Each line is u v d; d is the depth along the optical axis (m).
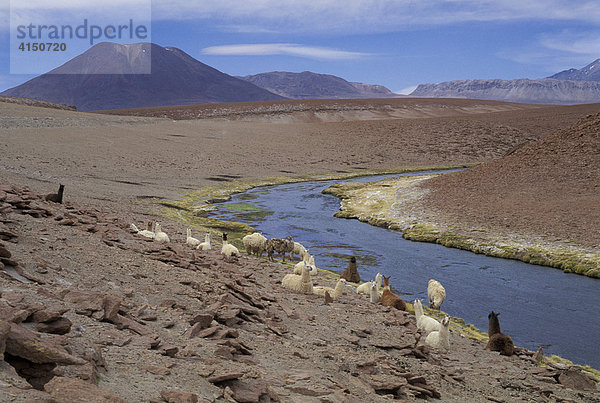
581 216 31.34
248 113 164.38
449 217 34.97
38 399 3.89
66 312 6.49
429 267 24.44
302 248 22.47
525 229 30.48
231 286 11.19
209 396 5.41
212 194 47.12
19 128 65.00
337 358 8.57
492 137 99.94
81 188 36.09
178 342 7.07
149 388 5.11
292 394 6.36
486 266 24.84
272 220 35.94
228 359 6.96
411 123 110.94
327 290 14.47
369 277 22.02
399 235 32.28
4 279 7.14
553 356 13.62
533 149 49.31
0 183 17.55
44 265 8.56
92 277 9.08
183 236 23.03
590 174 39.91
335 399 6.43
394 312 13.85
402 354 10.12
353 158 80.12
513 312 18.20
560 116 120.00
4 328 4.40
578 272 23.70
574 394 10.12
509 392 9.31
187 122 100.69
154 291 9.52
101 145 62.53
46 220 13.62
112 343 6.09
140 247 13.91
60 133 65.88
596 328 16.67
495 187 41.50
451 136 99.06
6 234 9.90
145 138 74.00
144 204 35.50
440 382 8.93
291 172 66.31
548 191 38.06
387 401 7.00
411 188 47.41
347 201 45.03
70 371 4.68
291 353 8.25
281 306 11.51
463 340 13.30
